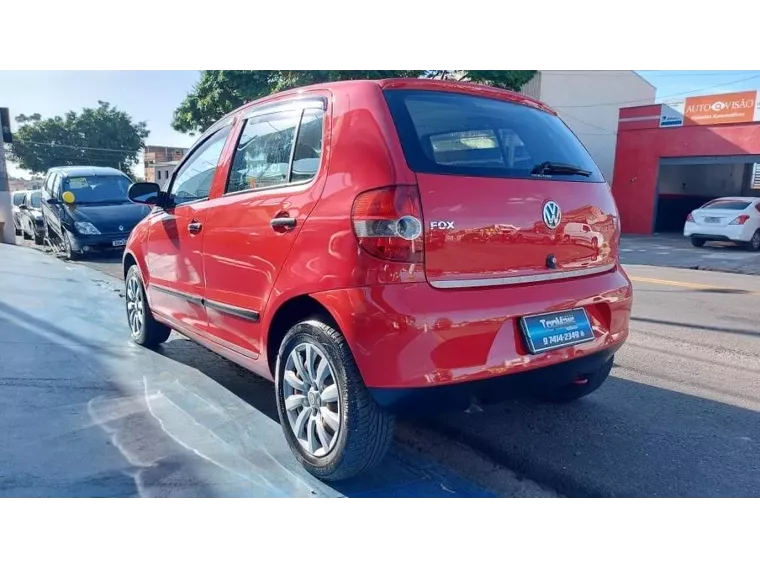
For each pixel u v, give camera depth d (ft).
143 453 10.28
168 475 9.55
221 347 11.85
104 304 22.86
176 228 13.28
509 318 8.56
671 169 76.13
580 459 10.21
